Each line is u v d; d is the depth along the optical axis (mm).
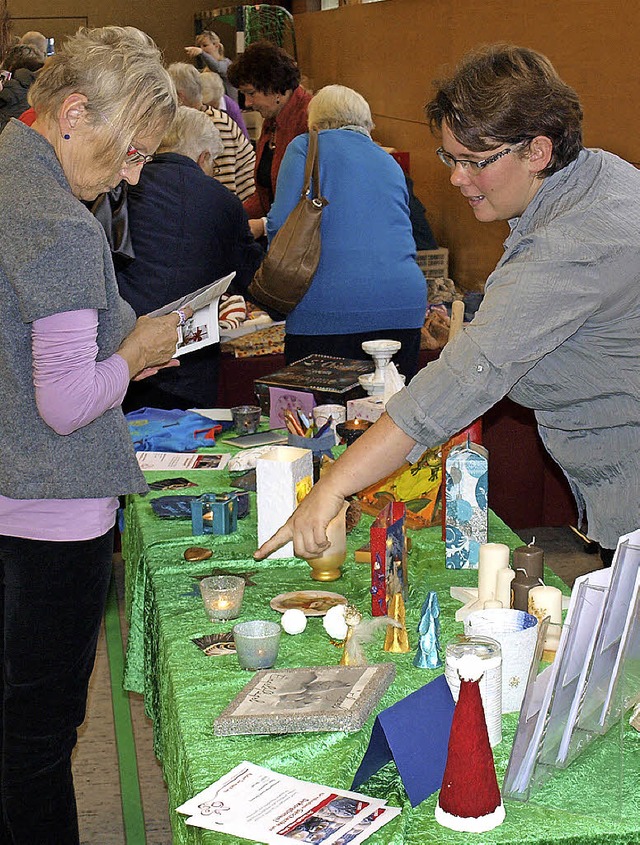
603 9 3748
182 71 4219
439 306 4609
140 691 2225
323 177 3410
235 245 3332
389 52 6941
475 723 1208
